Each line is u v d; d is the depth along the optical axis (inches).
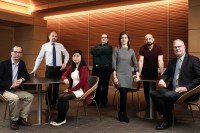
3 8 312.3
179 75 154.9
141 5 316.5
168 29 298.4
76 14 372.2
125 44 170.9
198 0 206.4
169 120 159.6
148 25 313.0
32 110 207.3
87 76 168.4
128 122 171.6
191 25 210.8
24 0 329.7
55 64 209.8
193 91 141.7
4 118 179.6
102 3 303.0
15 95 155.9
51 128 158.4
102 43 221.5
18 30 359.6
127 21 328.5
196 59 152.3
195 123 169.5
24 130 153.9
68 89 171.2
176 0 290.8
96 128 158.4
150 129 155.8
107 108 218.8
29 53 350.3
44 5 329.1
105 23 346.9
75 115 193.5
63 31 386.9
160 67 189.9
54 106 211.2
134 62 170.1
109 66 217.6
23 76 165.0
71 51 380.5
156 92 157.2
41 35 355.6
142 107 221.8
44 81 162.7
